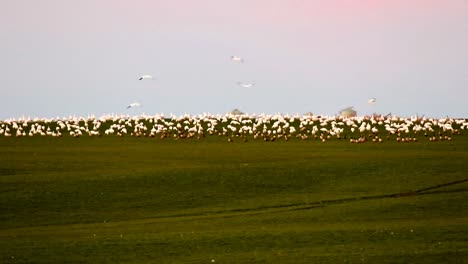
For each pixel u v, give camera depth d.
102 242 186.50
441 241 182.38
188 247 181.12
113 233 199.00
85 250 179.00
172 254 175.12
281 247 180.00
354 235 190.00
